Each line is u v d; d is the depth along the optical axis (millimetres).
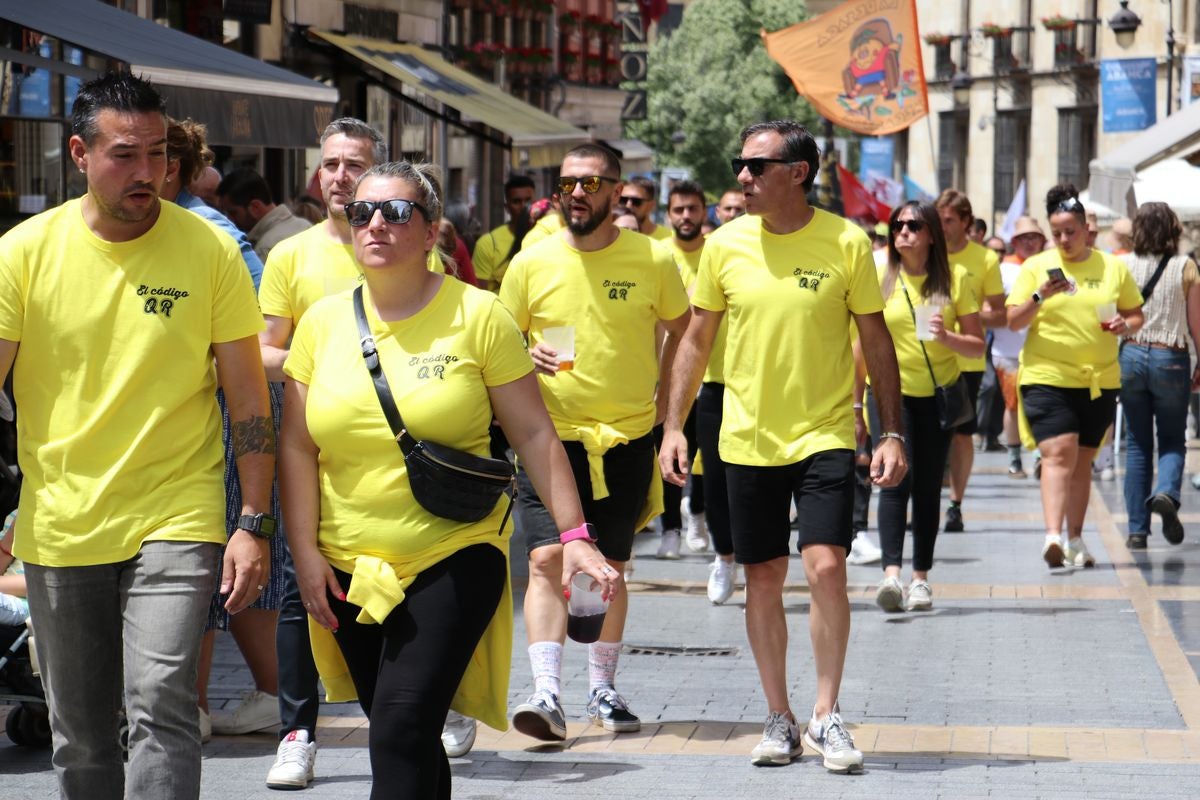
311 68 30891
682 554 17328
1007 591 14805
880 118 27984
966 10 81188
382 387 6566
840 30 27984
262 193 14305
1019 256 23578
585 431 10023
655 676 11508
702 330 9680
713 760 9344
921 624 13312
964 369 17938
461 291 6715
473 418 6625
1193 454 25969
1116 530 18484
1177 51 65688
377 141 8859
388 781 6332
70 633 6621
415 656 6438
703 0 95312
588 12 58812
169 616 6461
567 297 10133
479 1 43500
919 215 13680
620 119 62844
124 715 8883
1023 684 11141
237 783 8781
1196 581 15219
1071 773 8938
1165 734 9781
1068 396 15609
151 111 6383
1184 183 26188
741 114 91562
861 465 16500
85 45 15078
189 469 6648
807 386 9258
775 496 9312
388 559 6582
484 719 6805
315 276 8789
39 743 9461
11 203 17047
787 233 9352
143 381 6559
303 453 6789
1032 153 76438
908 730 9945
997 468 25641
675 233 16047
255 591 6777
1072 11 73188
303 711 8781
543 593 9781
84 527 6516
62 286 6508
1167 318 16859
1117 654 12055
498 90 34125
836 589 9172
